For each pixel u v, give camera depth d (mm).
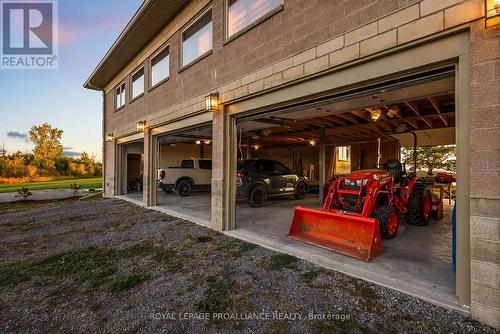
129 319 2553
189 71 6898
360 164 13547
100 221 7047
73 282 3398
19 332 2389
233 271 3557
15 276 3604
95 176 40656
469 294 2432
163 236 5379
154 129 9008
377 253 3846
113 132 12789
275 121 7914
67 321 2545
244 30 5031
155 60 9008
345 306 2627
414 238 4738
